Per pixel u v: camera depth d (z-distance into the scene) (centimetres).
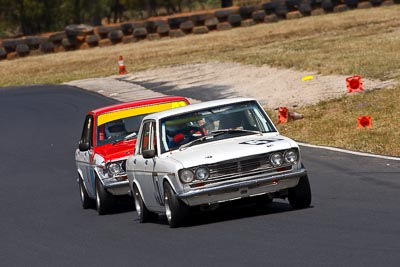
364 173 4112
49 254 3156
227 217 3334
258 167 3109
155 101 4222
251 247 2662
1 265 3073
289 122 6266
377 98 6384
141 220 3603
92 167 4062
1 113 8888
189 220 3291
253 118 3384
